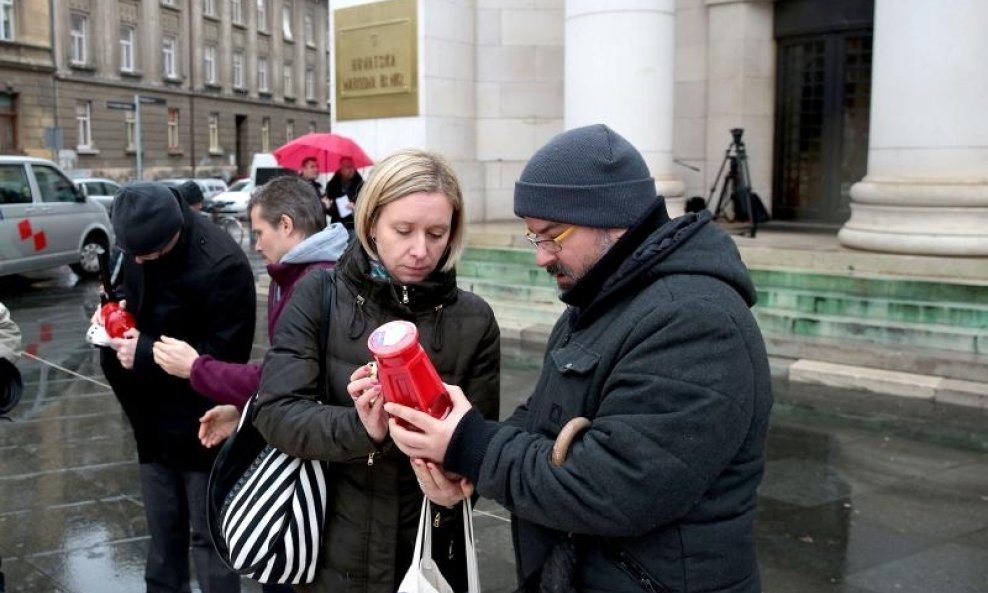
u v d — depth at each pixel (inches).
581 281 67.4
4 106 1424.7
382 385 66.5
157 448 120.5
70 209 531.8
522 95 505.7
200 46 1854.1
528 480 61.7
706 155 498.0
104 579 148.3
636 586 62.9
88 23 1568.7
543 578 65.9
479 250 399.2
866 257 320.8
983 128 311.6
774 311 303.9
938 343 269.9
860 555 151.4
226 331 118.0
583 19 387.2
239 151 2062.0
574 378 65.6
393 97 475.2
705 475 58.7
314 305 83.2
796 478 187.6
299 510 80.5
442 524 83.0
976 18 308.0
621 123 384.2
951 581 141.7
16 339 114.0
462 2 485.1
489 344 87.0
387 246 79.9
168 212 110.1
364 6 480.4
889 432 217.9
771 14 481.1
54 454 213.6
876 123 336.2
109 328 114.3
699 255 63.4
